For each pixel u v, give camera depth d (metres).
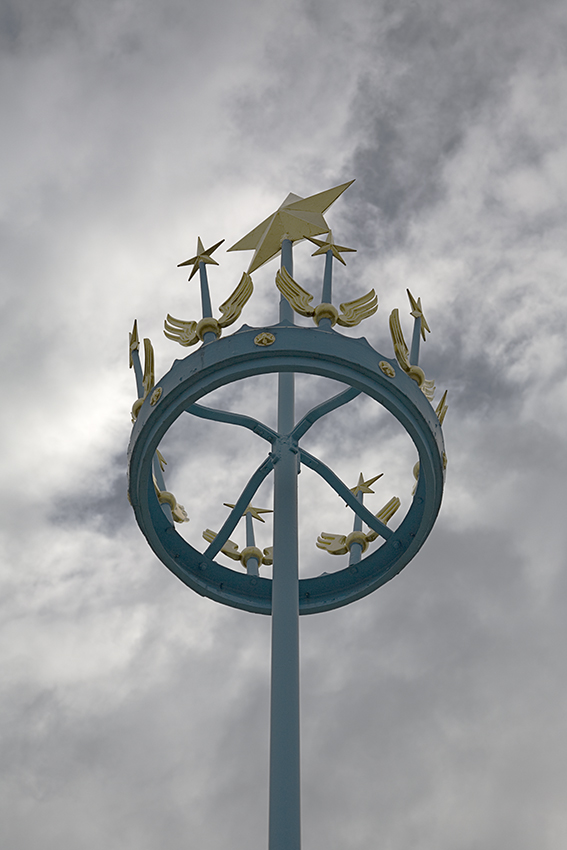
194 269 20.00
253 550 21.95
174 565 20.05
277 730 16.56
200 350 17.66
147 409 18.08
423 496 19.75
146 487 18.73
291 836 15.46
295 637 17.58
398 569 20.05
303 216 23.34
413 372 18.34
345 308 18.52
